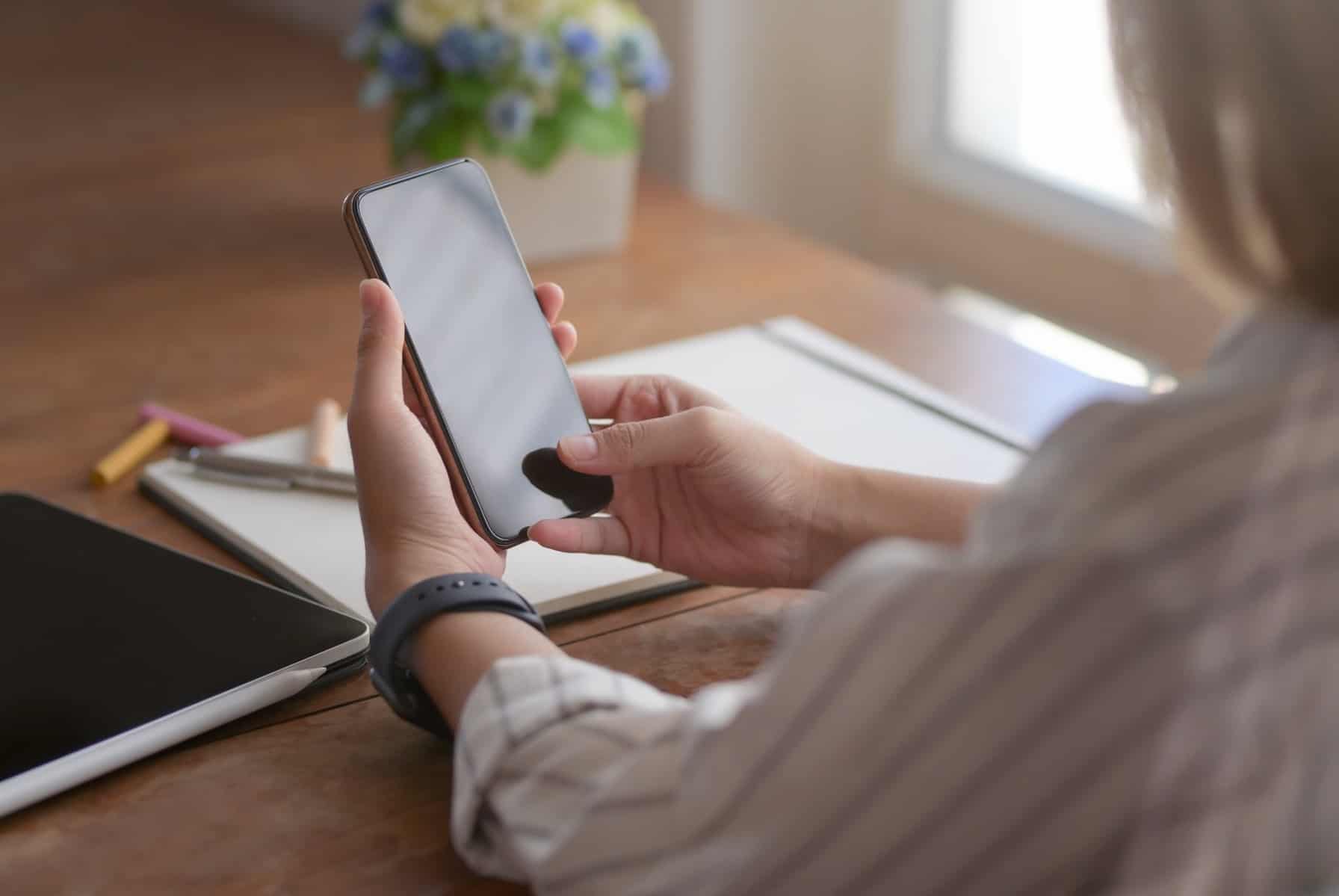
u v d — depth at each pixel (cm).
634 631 83
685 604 86
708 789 47
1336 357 43
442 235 81
